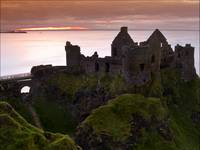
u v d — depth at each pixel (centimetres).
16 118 7725
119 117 10606
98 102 11969
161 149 10369
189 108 13212
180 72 13962
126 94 11444
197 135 12425
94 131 10125
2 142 6919
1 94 11406
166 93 12975
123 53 11869
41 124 11275
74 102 12150
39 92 12344
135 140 10275
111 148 9925
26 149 6812
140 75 12025
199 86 14175
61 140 7194
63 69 13012
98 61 12606
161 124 10938
